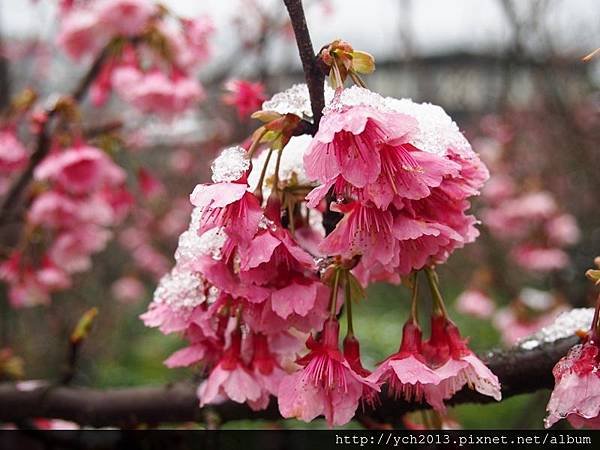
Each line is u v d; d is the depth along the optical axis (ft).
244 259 3.25
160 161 20.16
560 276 14.83
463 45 24.63
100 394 5.93
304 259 3.30
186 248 3.63
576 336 4.21
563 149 17.31
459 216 3.41
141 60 9.51
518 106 18.56
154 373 19.13
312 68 3.54
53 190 9.11
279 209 3.51
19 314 17.62
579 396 3.23
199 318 3.68
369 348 20.40
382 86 24.63
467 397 4.40
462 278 19.74
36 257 10.46
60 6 9.90
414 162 3.12
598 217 17.34
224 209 3.30
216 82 14.28
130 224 19.61
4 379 7.61
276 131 3.56
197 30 9.06
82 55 9.75
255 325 3.49
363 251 3.24
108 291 20.39
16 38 16.11
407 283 3.67
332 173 3.08
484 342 19.52
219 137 13.51
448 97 23.93
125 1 8.68
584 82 18.06
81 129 8.55
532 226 14.66
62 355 16.63
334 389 3.32
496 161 16.16
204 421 5.46
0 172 9.22
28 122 9.30
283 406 3.30
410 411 4.53
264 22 13.38
